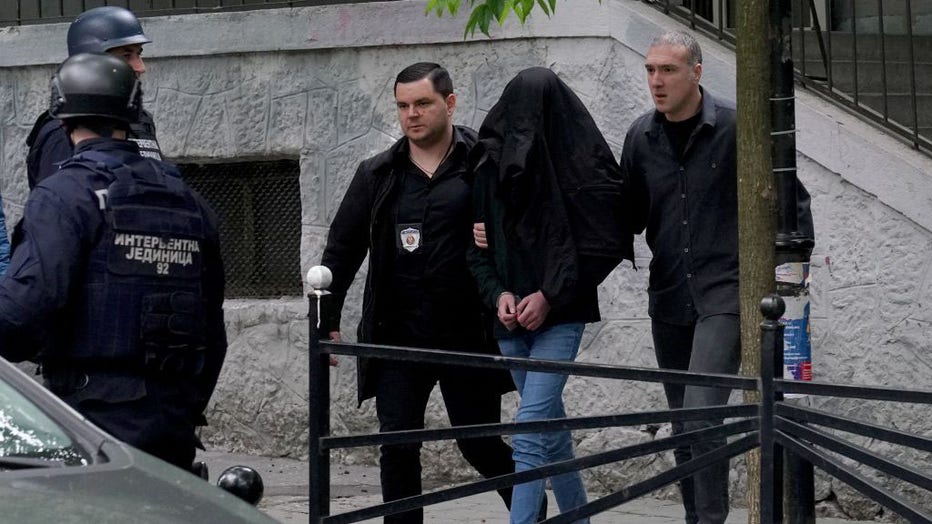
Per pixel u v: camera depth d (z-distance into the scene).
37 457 4.79
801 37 10.38
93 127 6.33
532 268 7.81
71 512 4.19
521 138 7.75
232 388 11.85
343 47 11.31
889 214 9.54
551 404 7.83
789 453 6.07
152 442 6.16
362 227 8.40
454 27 10.86
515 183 7.72
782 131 6.91
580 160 7.83
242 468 5.22
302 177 11.55
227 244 12.22
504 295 7.88
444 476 11.09
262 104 11.70
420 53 11.06
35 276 5.92
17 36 12.48
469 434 6.50
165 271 6.21
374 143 11.27
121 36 8.34
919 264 9.47
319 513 6.73
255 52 11.68
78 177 6.11
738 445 6.08
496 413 8.41
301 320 11.54
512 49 10.71
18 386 5.09
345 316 11.37
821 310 9.77
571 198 7.81
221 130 11.86
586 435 10.52
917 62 11.32
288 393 11.62
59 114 6.32
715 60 10.09
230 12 11.77
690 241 8.14
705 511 7.93
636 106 10.34
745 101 6.96
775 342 6.04
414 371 8.17
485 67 10.80
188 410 6.32
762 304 6.05
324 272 6.78
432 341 8.25
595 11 10.40
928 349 9.45
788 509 6.12
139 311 6.12
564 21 10.48
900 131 9.90
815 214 9.77
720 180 8.07
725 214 8.09
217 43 11.77
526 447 7.80
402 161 8.29
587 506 6.30
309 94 11.53
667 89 8.01
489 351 8.31
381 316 8.29
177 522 4.27
